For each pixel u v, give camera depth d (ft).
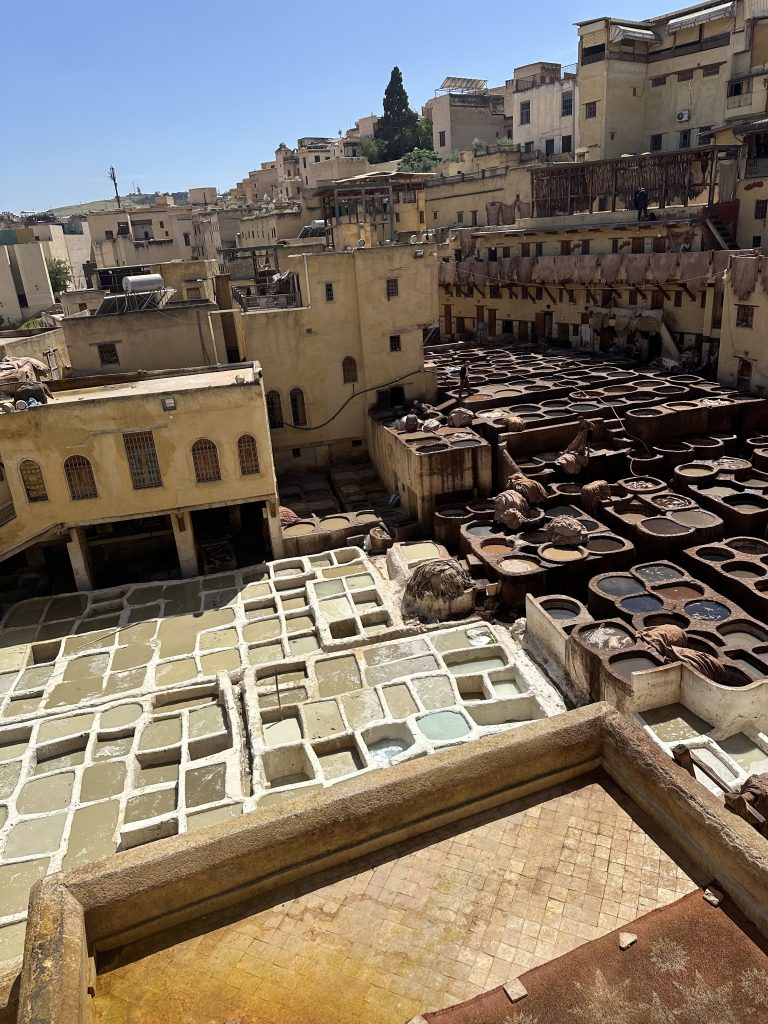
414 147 310.24
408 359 125.18
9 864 50.65
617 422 112.27
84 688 69.26
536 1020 19.92
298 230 252.21
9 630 79.00
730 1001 20.16
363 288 118.62
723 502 92.79
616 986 20.63
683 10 180.34
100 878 22.65
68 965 19.83
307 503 111.04
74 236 330.13
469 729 59.57
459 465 98.07
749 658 62.69
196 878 23.40
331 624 75.82
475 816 26.84
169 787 56.54
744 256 125.08
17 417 78.54
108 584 91.40
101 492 83.35
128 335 109.50
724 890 23.03
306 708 63.77
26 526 82.79
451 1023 19.85
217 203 389.60
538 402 127.44
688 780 24.99
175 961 22.53
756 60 166.09
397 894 24.22
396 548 91.61
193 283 130.93
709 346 141.59
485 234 191.01
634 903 23.39
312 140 355.97
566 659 65.72
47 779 58.75
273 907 24.07
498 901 23.80
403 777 25.72
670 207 148.56
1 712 66.49
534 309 183.93
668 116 186.60
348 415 125.49
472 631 74.18
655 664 60.85
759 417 118.11
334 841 25.03
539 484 96.78
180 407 82.48
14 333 170.50
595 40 182.09
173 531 88.69
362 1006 21.08
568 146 228.84
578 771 28.12
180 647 74.43
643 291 153.07
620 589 76.28
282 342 118.73
